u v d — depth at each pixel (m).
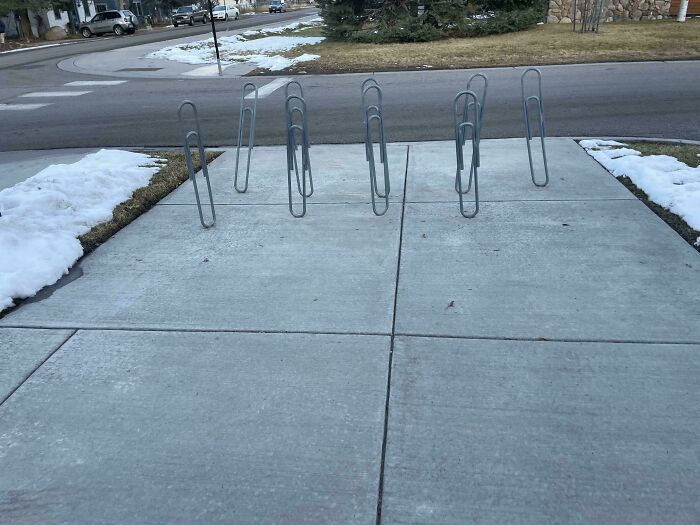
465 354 3.46
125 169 7.02
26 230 5.11
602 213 5.33
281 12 66.56
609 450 2.73
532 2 21.45
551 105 10.27
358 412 3.04
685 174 5.91
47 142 9.55
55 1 39.44
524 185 6.15
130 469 2.75
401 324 3.78
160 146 8.86
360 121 9.84
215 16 48.38
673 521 2.36
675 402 3.00
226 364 3.47
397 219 5.44
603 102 10.27
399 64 16.02
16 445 2.91
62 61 23.11
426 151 7.71
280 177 6.89
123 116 11.48
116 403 3.18
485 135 8.49
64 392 3.28
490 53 16.56
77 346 3.70
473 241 4.90
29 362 3.56
